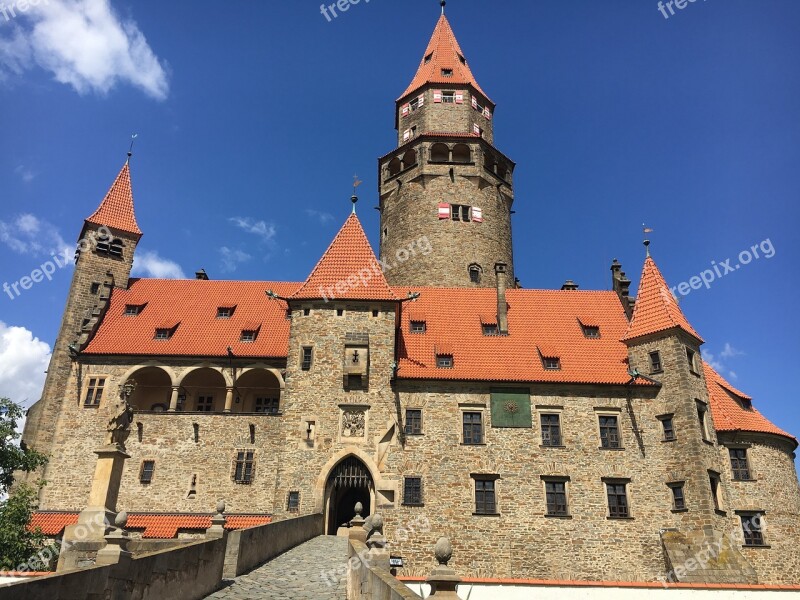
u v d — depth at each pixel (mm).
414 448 35906
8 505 30922
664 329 38219
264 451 38656
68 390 41156
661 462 36125
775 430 38281
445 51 61438
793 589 23484
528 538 34188
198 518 36625
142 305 46562
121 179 52594
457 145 55750
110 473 22422
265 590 18391
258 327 44250
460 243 52344
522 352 40500
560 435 36656
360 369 37344
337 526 37062
